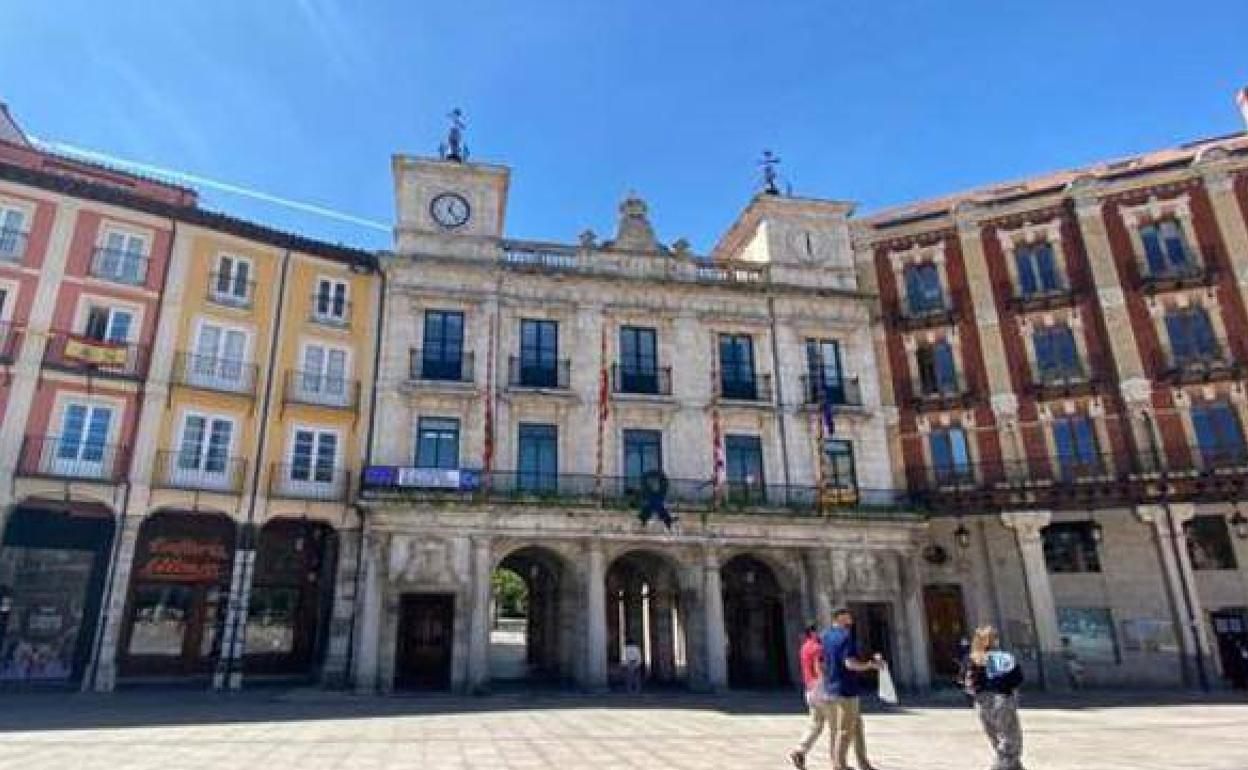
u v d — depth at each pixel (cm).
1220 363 2772
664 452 2861
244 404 2562
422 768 1076
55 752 1171
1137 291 2956
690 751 1239
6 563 2302
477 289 2902
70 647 2341
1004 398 3009
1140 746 1328
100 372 2386
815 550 2764
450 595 2527
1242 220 2880
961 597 2923
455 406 2734
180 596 2573
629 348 3009
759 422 2977
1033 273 3162
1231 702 2142
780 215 3347
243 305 2664
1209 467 2691
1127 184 3066
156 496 2369
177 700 2002
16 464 2225
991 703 927
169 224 2628
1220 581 2655
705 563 2641
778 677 2911
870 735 1492
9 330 2314
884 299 3319
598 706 2002
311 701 2052
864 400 3122
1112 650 2700
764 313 3142
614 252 3086
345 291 2850
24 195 2444
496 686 2591
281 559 2736
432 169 3025
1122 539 2772
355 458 2655
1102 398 2895
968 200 3275
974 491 2892
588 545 2570
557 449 2781
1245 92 3284
